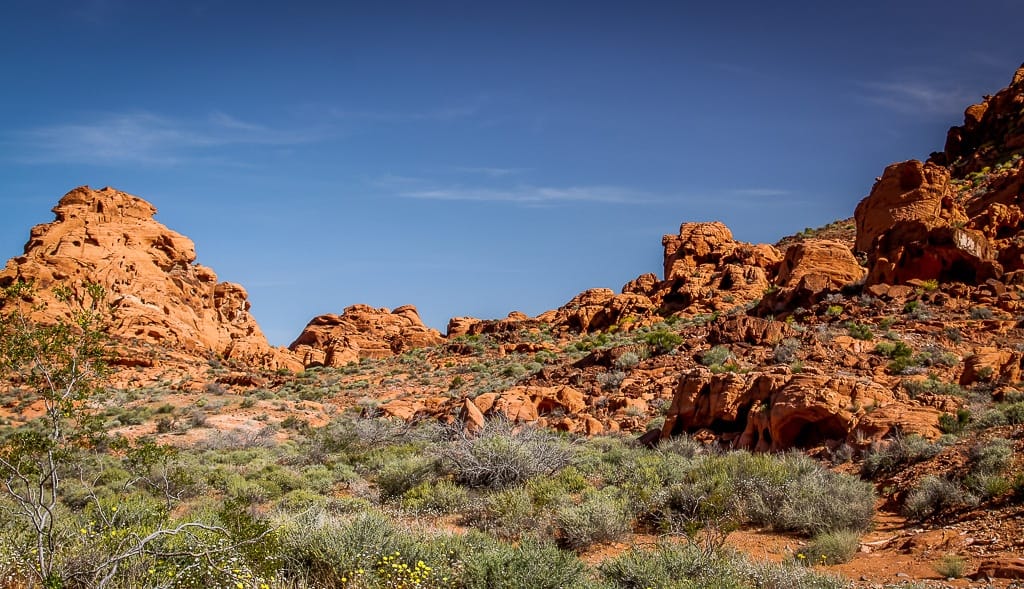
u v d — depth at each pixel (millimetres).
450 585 8641
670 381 30703
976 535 11781
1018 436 15430
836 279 43969
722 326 34250
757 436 20734
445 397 40125
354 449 27734
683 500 14547
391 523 10750
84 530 7918
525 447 19297
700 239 67438
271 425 37000
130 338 52969
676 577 9445
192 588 7621
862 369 25109
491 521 14602
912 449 16516
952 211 50625
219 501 17234
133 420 37125
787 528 13727
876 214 51844
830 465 17875
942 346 27500
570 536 12977
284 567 8898
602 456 20938
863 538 13070
